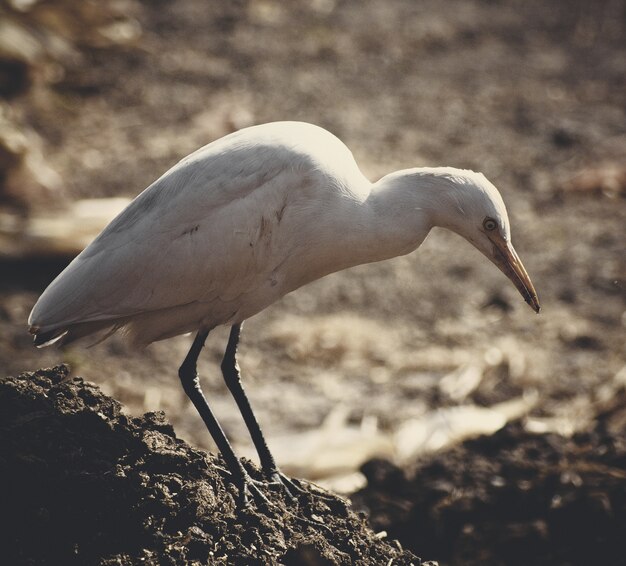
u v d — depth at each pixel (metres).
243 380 11.88
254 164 6.03
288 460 10.00
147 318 6.35
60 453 5.53
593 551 8.07
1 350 11.97
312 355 12.50
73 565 5.11
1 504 5.25
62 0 20.42
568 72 21.69
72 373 11.57
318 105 19.55
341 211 6.09
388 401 11.48
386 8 24.89
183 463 5.70
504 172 17.31
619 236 15.44
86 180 16.30
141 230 6.05
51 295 6.06
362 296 13.95
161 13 23.56
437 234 15.81
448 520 8.56
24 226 13.81
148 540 5.21
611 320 13.25
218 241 6.03
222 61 21.38
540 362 12.28
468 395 11.62
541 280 14.25
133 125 18.48
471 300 13.88
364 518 6.54
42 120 18.31
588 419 10.52
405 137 18.31
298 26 23.42
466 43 23.14
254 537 5.46
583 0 25.78
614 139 18.47
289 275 6.34
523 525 8.36
